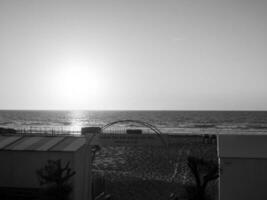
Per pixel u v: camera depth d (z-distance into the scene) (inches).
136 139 769.6
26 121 4350.4
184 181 788.6
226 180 536.1
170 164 1016.2
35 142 627.2
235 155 535.5
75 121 4458.7
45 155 580.4
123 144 762.8
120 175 869.8
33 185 584.7
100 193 686.5
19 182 589.6
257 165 526.6
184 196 592.4
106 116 6013.8
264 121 4205.2
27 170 588.7
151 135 778.8
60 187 498.0
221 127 3250.5
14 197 581.3
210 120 4429.1
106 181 798.5
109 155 1206.9
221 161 538.6
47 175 549.6
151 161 1067.3
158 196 667.4
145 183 773.9
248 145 574.2
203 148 1339.8
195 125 3511.3
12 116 5753.0
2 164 597.9
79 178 585.6
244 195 528.7
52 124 3757.4
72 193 555.5
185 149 1316.4
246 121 4217.5
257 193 524.7
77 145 597.6
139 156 1167.0
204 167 496.4
